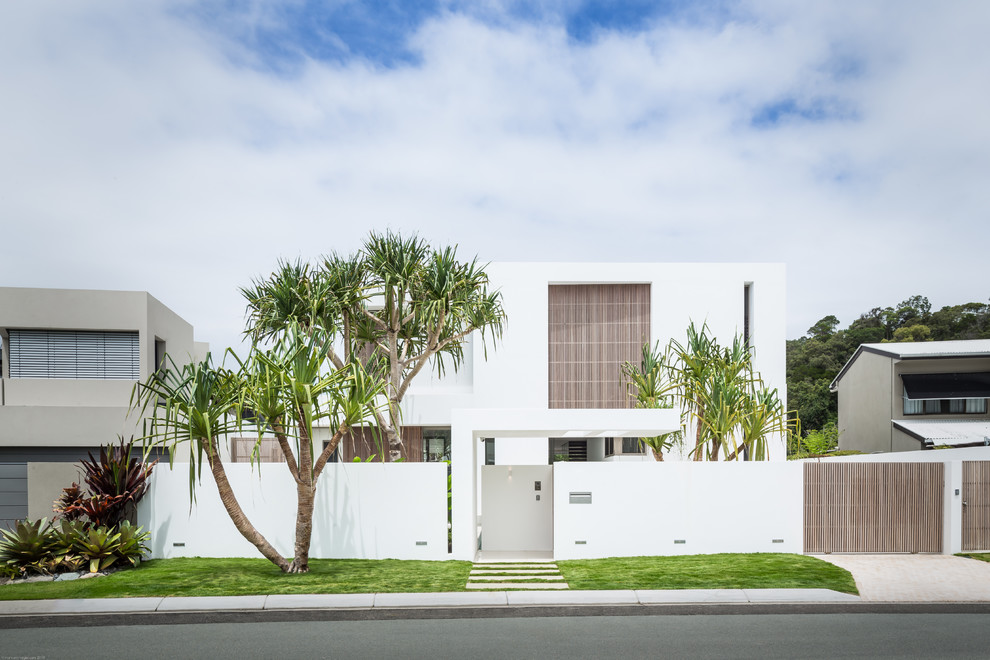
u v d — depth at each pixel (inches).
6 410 622.8
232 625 342.3
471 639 314.5
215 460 428.8
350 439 834.8
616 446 820.6
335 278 583.8
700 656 284.8
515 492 561.6
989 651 289.3
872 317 2202.3
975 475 514.6
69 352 652.1
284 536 496.1
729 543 508.1
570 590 398.9
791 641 306.7
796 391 1785.2
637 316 858.8
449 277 589.9
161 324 730.8
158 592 387.2
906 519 510.0
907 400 1015.6
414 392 860.6
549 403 851.4
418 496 499.5
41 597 377.7
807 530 508.1
